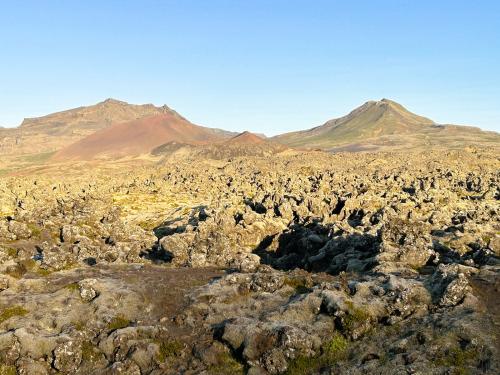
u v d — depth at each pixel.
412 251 66.75
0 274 65.00
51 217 116.62
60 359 48.62
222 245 80.75
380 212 108.50
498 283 52.50
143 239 100.31
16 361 48.41
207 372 46.38
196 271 71.38
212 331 51.53
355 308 48.75
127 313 55.94
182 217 149.12
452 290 48.75
